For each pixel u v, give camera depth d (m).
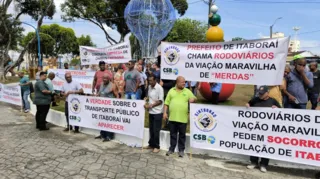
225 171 5.07
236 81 5.37
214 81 5.60
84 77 11.21
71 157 5.59
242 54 5.26
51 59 18.23
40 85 7.54
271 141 4.95
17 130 7.67
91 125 7.03
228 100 11.76
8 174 4.73
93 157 5.62
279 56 4.95
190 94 5.70
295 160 4.78
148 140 6.50
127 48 9.91
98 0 32.12
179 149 5.79
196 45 5.73
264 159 5.11
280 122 4.84
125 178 4.66
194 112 5.59
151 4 19.00
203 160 5.61
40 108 7.60
